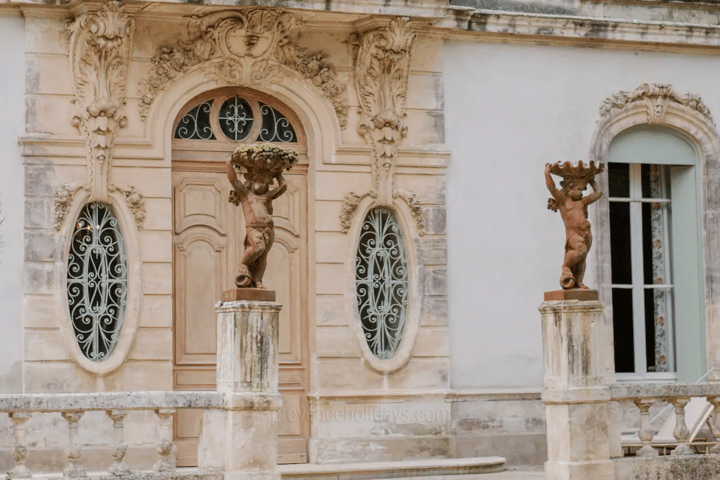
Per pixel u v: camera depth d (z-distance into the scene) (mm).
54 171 13508
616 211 15891
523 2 15328
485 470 14039
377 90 14531
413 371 14508
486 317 14906
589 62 15555
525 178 15203
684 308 15945
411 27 14320
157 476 11289
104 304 13711
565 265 12852
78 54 13547
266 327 11688
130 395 11398
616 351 15711
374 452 14289
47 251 13406
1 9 13469
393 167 14594
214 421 11656
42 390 13258
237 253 14367
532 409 14922
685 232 16000
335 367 14281
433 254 14711
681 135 15977
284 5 13617
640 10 15883
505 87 15211
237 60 14125
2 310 13273
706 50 15984
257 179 11898
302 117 14516
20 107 13500
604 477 12477
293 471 13258
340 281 14375
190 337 14125
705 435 14789
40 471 13148
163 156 13875
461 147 14961
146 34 13867
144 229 13758
